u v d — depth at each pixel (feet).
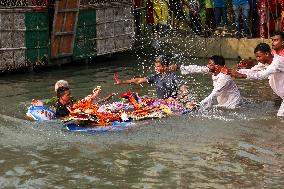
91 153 24.49
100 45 52.37
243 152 24.29
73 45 49.65
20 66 45.93
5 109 32.73
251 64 35.12
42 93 37.81
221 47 53.67
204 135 26.84
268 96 35.47
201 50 55.01
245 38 51.98
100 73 46.44
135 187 20.61
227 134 26.94
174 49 56.70
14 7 44.52
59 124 28.91
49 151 24.88
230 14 54.54
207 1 55.52
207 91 37.27
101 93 37.22
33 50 46.68
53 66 49.32
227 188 20.38
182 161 23.31
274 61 30.09
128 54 57.82
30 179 21.59
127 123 28.66
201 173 21.93
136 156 24.00
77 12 48.98
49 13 47.65
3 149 25.23
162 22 58.23
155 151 24.61
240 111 31.24
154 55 57.06
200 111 31.17
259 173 21.81
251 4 51.62
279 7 49.83
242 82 40.63
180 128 27.94
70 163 23.30
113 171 22.29
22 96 36.78
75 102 32.14
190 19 57.06
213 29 55.67
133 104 30.71
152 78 32.65
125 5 54.65
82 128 27.99
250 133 27.07
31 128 28.37
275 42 30.17
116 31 53.93
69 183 21.12
